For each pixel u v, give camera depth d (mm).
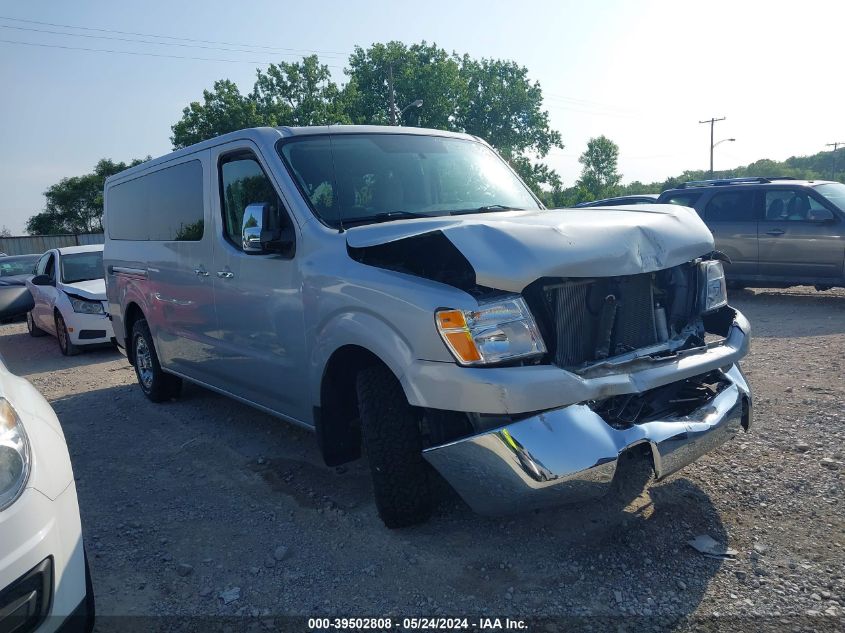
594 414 2865
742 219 10320
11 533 2104
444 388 2893
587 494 2820
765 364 6270
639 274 3307
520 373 2809
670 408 3279
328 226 3770
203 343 5031
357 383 3381
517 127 54375
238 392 4797
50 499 2270
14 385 2682
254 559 3332
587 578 2967
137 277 6102
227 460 4727
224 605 2953
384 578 3076
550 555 3164
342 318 3443
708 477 3871
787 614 2654
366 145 4387
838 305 9500
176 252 5277
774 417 4777
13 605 2080
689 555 3104
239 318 4449
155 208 5730
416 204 4168
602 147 85688
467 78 52938
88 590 2467
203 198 4871
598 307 3160
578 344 3121
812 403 5023
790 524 3326
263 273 4121
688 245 3463
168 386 6293
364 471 4332
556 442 2760
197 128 41000
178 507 3998
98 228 70750
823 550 3082
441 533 3420
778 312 9219
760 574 2924
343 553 3318
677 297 3594
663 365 3145
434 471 3422
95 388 7367
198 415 5902
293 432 5227
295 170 4059
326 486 4141
